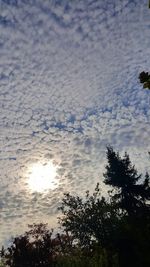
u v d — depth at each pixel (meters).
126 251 18.91
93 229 23.80
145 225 18.83
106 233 22.83
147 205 29.83
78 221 24.47
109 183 31.80
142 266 17.20
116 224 22.36
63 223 24.94
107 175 32.16
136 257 18.39
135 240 17.97
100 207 24.48
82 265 16.28
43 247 23.64
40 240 23.98
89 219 24.14
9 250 23.70
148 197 30.97
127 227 18.66
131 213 28.47
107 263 16.02
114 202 25.66
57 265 17.28
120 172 31.66
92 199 25.39
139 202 30.20
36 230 26.08
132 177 31.53
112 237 20.22
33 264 23.25
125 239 18.97
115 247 19.20
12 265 23.47
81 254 17.50
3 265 23.59
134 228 18.28
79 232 24.16
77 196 25.31
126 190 31.11
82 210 24.83
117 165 31.98
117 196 29.73
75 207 25.08
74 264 16.44
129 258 18.69
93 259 16.12
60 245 24.00
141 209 29.11
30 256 23.27
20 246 23.67
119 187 31.42
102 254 16.91
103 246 20.50
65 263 16.72
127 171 31.77
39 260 23.27
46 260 23.34
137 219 19.73
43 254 23.39
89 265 16.05
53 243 23.88
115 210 24.66
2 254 23.67
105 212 24.30
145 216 19.88
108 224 23.41
